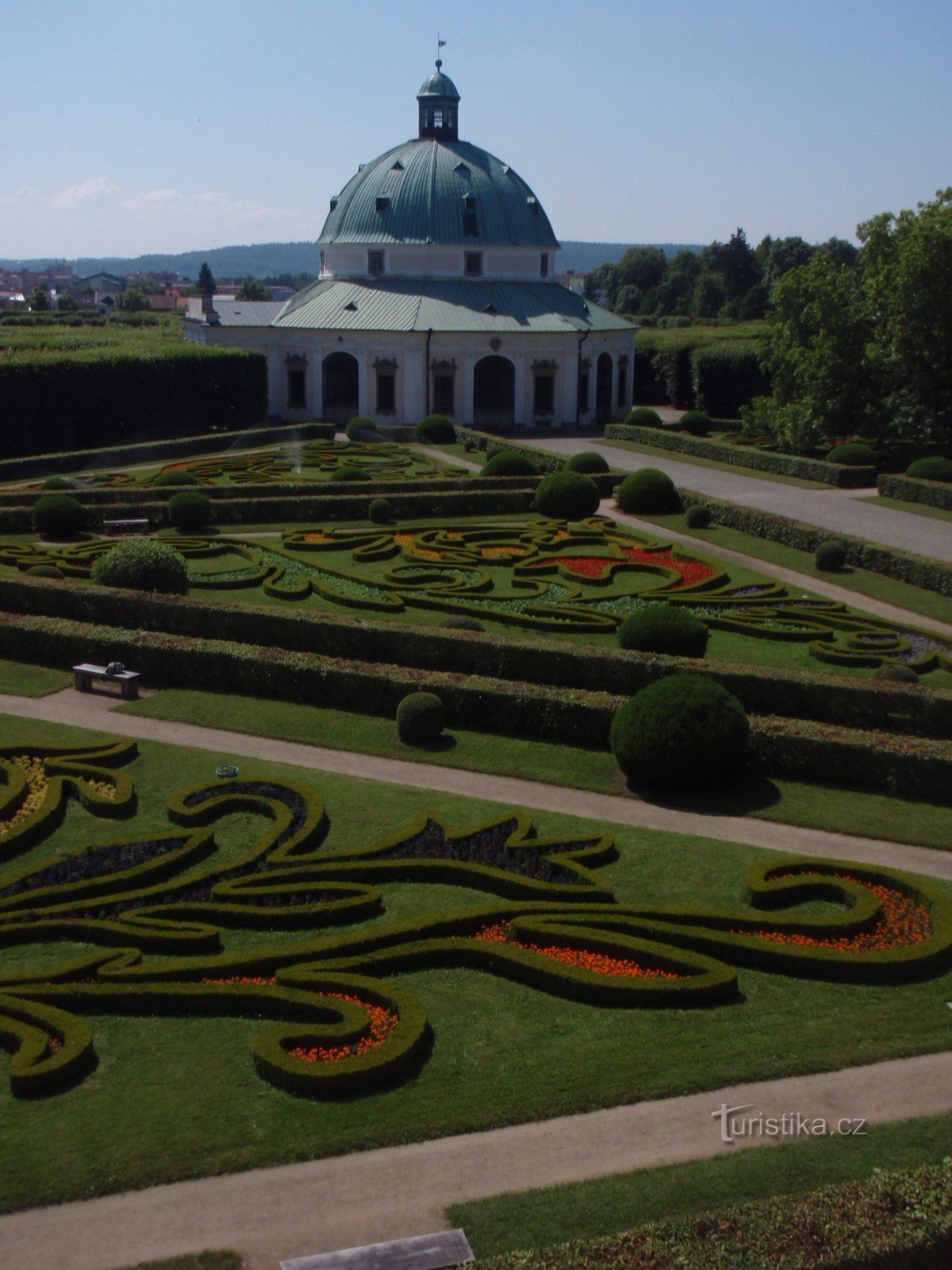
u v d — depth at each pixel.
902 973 16.19
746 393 91.44
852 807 22.09
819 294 68.75
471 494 51.66
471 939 16.61
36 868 18.55
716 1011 15.36
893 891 18.36
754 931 17.09
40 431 68.62
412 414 85.06
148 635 29.80
